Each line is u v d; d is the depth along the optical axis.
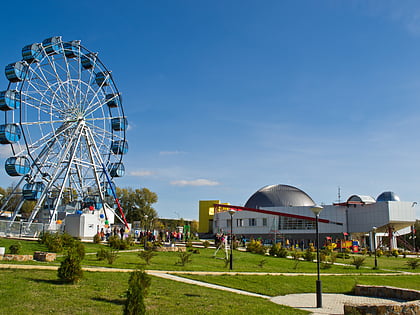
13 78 53.44
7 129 52.62
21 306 14.17
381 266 46.56
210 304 17.17
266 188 127.31
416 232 131.50
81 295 16.58
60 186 62.44
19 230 51.16
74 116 62.91
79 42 63.62
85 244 47.03
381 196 99.31
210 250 52.91
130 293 12.87
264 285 24.91
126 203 145.50
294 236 102.44
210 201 142.75
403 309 16.89
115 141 71.69
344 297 23.30
